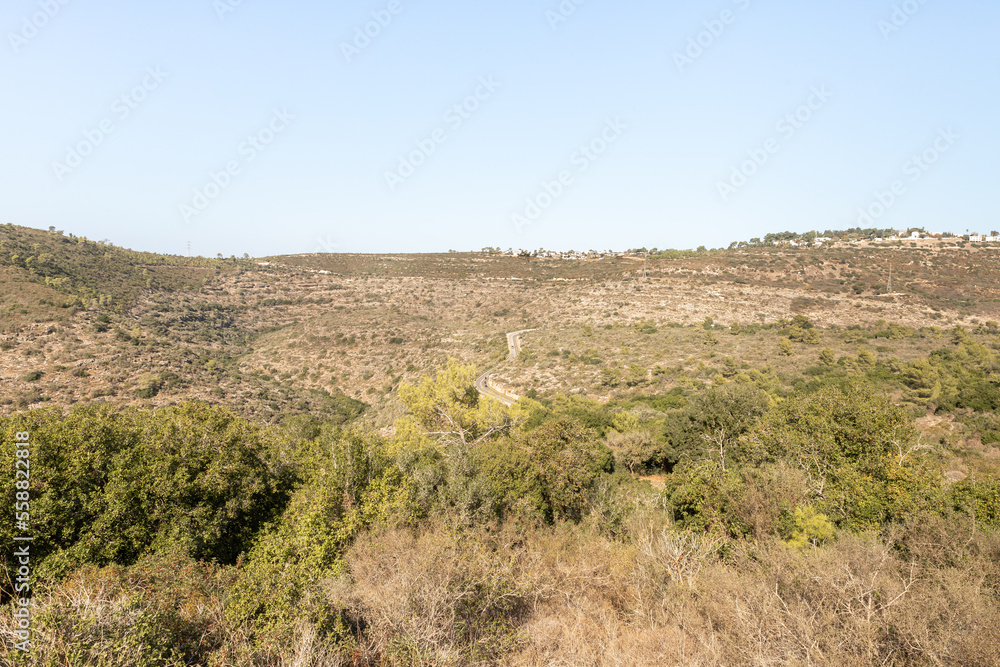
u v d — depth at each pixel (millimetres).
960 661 5398
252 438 13719
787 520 11164
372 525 10305
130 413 13180
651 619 7543
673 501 13930
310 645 5781
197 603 6945
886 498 11586
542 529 12211
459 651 6293
